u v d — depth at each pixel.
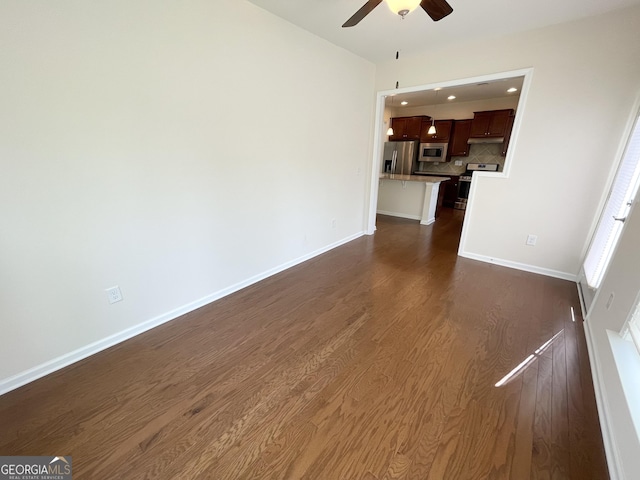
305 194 3.27
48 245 1.55
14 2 1.27
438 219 5.80
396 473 1.16
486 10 2.35
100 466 1.18
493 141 6.20
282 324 2.18
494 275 3.08
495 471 1.17
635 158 2.16
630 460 1.06
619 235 2.01
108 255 1.80
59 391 1.54
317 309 2.39
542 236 3.05
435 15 1.84
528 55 2.77
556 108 2.72
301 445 1.27
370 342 1.97
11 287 1.47
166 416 1.40
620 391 1.28
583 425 1.38
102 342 1.87
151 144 1.86
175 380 1.63
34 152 1.43
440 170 7.27
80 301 1.73
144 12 1.68
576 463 1.20
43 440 1.28
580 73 2.56
